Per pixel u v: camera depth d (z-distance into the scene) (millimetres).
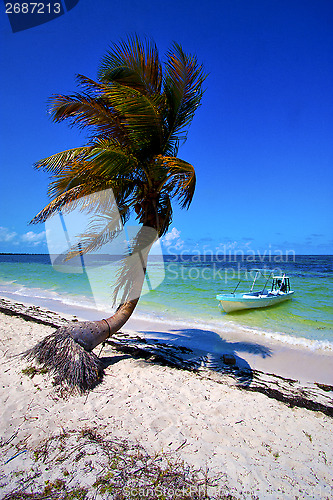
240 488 2684
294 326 9742
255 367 6098
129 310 5797
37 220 4734
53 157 5441
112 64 5578
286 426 3838
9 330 7980
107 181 5504
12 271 35781
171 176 5895
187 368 5742
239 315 11477
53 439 3264
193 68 5734
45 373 4840
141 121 5363
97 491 2539
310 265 49469
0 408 3883
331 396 4750
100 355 6258
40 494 2488
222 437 3502
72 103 5172
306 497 2625
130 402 4207
